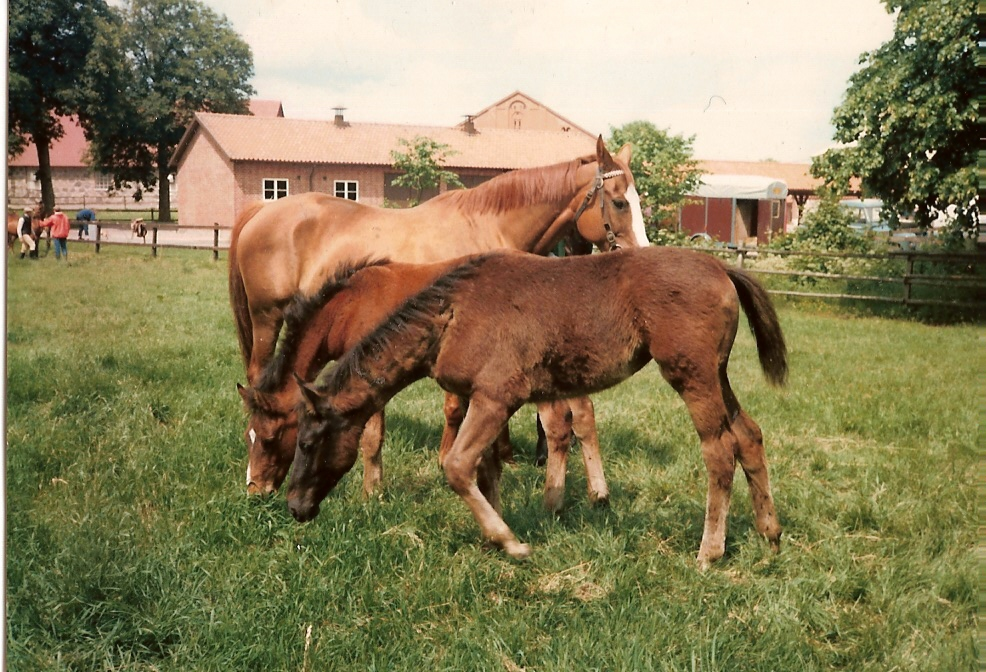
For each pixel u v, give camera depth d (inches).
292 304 168.2
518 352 145.3
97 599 128.2
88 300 485.4
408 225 200.1
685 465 201.6
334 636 121.9
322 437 149.0
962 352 366.0
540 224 202.8
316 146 1142.3
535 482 194.4
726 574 145.1
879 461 206.8
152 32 1428.4
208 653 118.6
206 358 313.6
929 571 142.3
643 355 149.9
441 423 239.3
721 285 144.6
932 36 449.7
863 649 121.6
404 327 148.6
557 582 143.4
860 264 584.1
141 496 172.9
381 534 152.4
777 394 277.0
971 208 491.5
